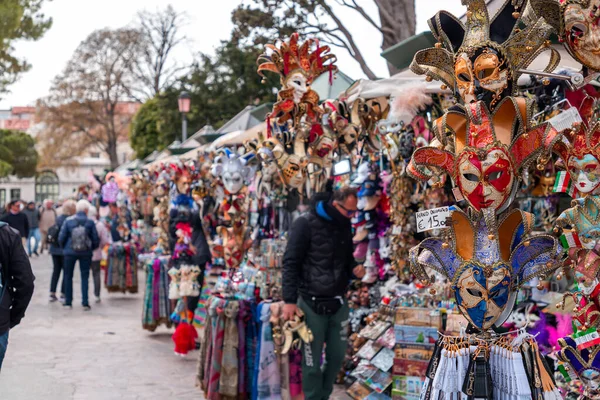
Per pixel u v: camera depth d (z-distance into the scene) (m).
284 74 5.49
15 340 8.92
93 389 6.43
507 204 2.98
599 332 3.09
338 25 15.66
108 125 51.72
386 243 6.32
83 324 10.30
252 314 5.47
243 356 5.43
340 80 7.65
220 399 5.39
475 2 2.91
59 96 49.69
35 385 6.55
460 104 2.97
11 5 21.56
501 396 3.00
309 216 5.09
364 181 6.32
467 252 3.03
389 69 12.60
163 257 9.19
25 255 4.57
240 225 5.86
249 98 24.28
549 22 2.92
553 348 4.35
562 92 4.18
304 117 5.59
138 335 9.41
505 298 3.02
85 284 11.80
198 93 24.50
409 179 5.84
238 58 24.06
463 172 2.90
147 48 46.22
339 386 6.38
